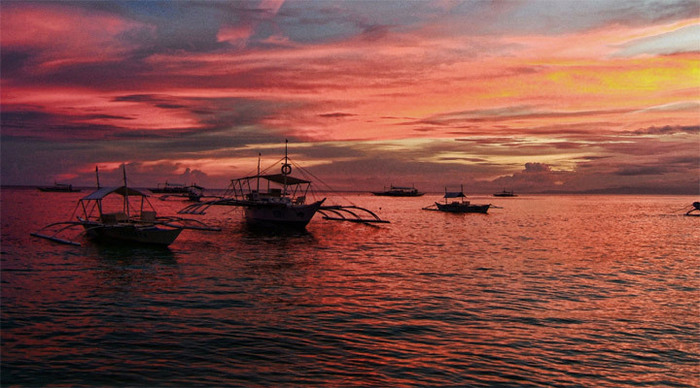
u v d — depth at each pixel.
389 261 35.34
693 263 35.19
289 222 61.34
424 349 15.77
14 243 42.12
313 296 23.09
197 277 27.73
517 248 44.25
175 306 20.83
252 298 22.52
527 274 29.92
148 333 17.00
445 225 74.25
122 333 16.97
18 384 12.75
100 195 42.62
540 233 60.88
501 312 20.47
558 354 15.55
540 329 18.14
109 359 14.55
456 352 15.55
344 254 39.25
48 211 93.44
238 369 13.91
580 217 100.88
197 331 17.30
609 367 14.57
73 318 18.78
